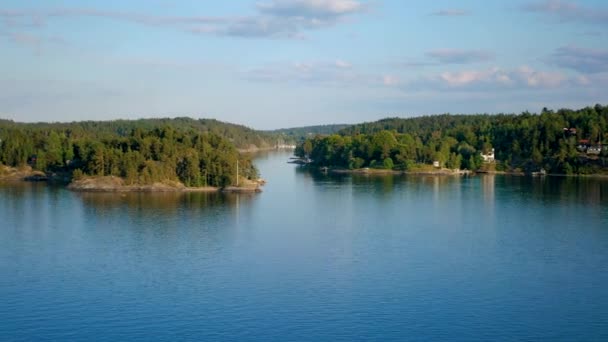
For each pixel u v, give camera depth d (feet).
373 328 278.26
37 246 423.23
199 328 277.03
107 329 275.39
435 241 451.94
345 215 568.41
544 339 269.64
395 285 339.36
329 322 284.61
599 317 294.25
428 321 287.28
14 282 340.39
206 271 363.97
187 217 545.44
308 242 444.96
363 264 382.83
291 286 335.88
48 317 289.33
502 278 354.13
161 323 282.36
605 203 652.89
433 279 351.25
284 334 270.87
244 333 271.90
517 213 583.99
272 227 501.97
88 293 322.34
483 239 458.50
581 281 349.20
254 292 325.01
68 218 531.09
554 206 631.56
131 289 328.90
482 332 275.59
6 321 284.41
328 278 351.46
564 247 432.25
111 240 442.91
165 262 383.24
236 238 455.63
